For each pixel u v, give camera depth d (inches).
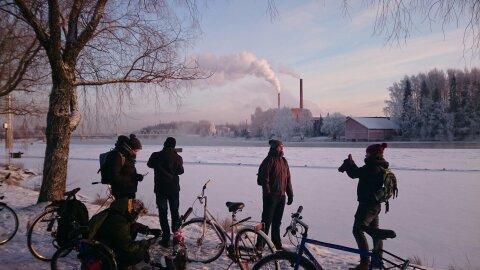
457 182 839.1
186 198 645.3
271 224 269.9
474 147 2420.0
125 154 209.0
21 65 490.9
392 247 379.6
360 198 233.1
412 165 1245.1
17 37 445.7
